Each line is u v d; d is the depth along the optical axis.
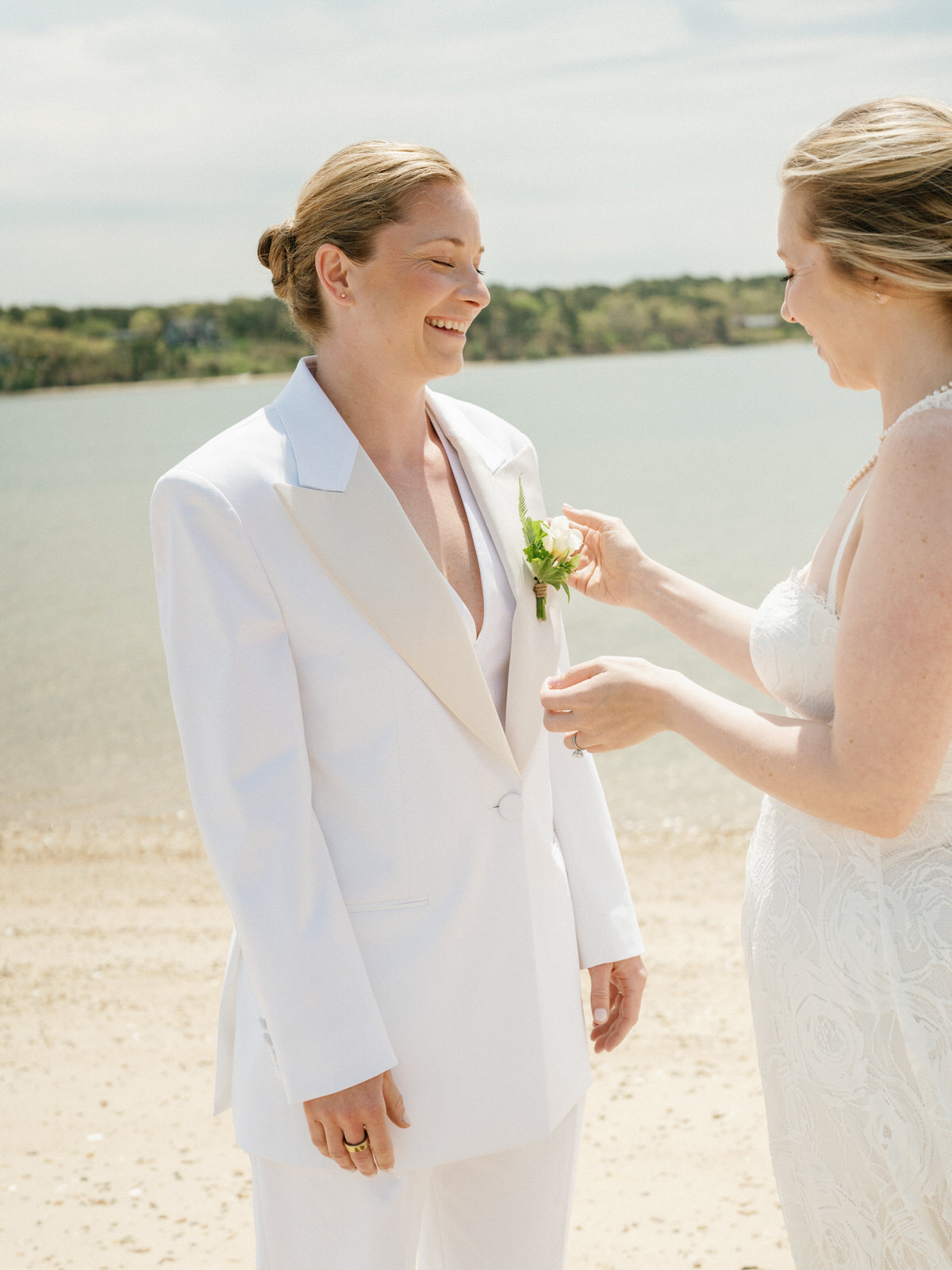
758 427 50.44
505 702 2.10
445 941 1.94
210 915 5.95
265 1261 2.00
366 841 1.92
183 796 8.51
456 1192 2.15
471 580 2.11
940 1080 1.76
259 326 106.44
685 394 80.44
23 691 12.21
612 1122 3.73
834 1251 1.91
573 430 52.81
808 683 1.89
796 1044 1.90
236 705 1.83
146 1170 3.53
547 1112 2.01
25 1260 3.06
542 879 2.11
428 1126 1.93
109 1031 4.53
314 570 1.90
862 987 1.80
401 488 2.08
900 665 1.61
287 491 1.88
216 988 4.94
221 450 1.92
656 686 1.89
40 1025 4.60
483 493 2.16
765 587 16.16
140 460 48.78
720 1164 3.45
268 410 2.05
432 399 2.23
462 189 1.98
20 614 16.95
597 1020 2.25
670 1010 4.54
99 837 7.53
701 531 21.98
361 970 1.85
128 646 14.48
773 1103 1.98
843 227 1.74
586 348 114.62
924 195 1.69
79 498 34.94
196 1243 3.13
